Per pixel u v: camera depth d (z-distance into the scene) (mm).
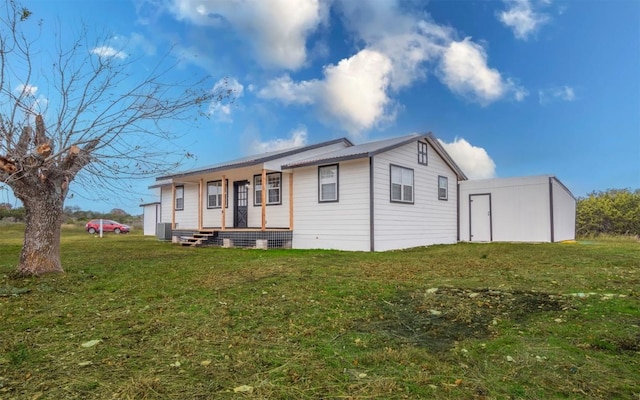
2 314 3986
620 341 2945
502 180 15750
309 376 2416
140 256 9953
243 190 16141
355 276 6180
